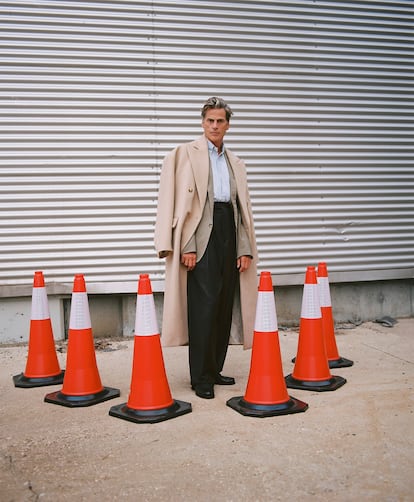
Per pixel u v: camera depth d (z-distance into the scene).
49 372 3.94
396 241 6.03
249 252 3.67
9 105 5.03
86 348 3.51
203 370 3.52
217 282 3.50
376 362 4.36
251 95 5.55
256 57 5.55
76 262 5.18
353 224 5.89
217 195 3.53
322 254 5.80
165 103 5.34
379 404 3.31
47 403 3.43
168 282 3.56
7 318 5.10
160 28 5.31
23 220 5.08
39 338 3.96
